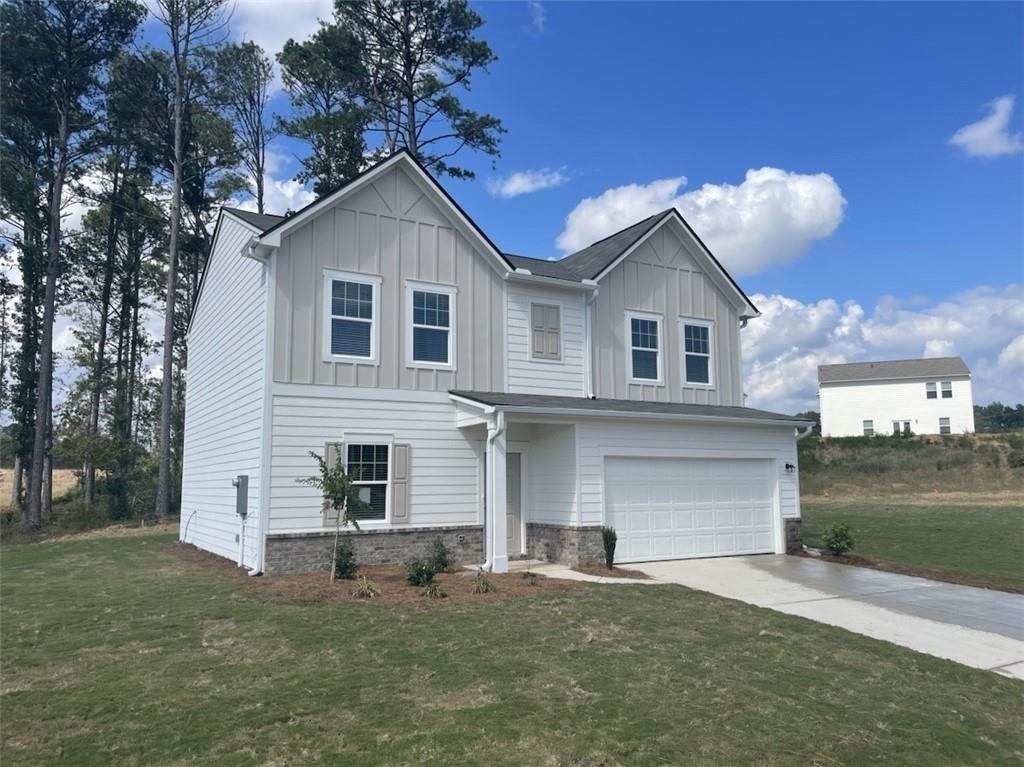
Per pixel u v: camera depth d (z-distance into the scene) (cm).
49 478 3120
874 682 715
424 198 1527
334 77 2872
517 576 1255
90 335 3478
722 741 548
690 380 1872
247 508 1377
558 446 1483
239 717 571
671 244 1891
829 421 5634
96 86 2956
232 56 3142
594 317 1736
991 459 4228
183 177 3173
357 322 1419
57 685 649
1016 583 1291
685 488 1562
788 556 1609
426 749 516
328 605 995
